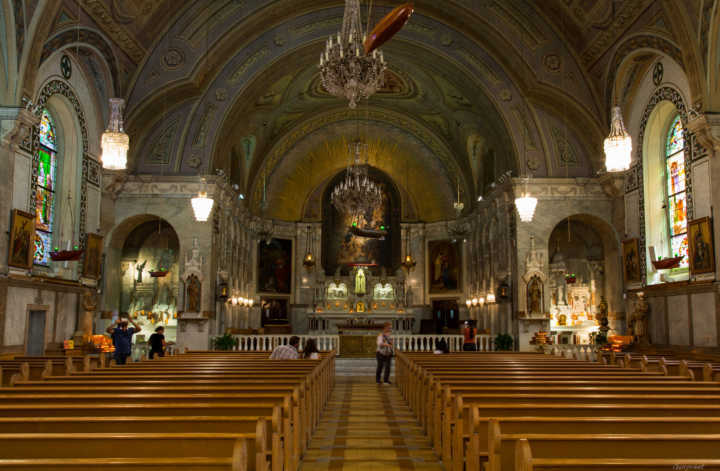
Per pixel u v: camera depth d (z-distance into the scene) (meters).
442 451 8.00
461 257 33.78
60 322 18.69
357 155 34.97
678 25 16.75
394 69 28.12
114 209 23.16
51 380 8.62
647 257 21.20
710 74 16.44
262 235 33.22
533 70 22.78
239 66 23.69
